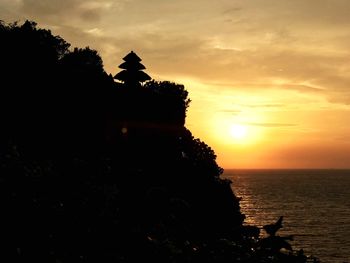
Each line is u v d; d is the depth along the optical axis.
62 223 9.77
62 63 30.72
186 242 10.63
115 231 10.20
